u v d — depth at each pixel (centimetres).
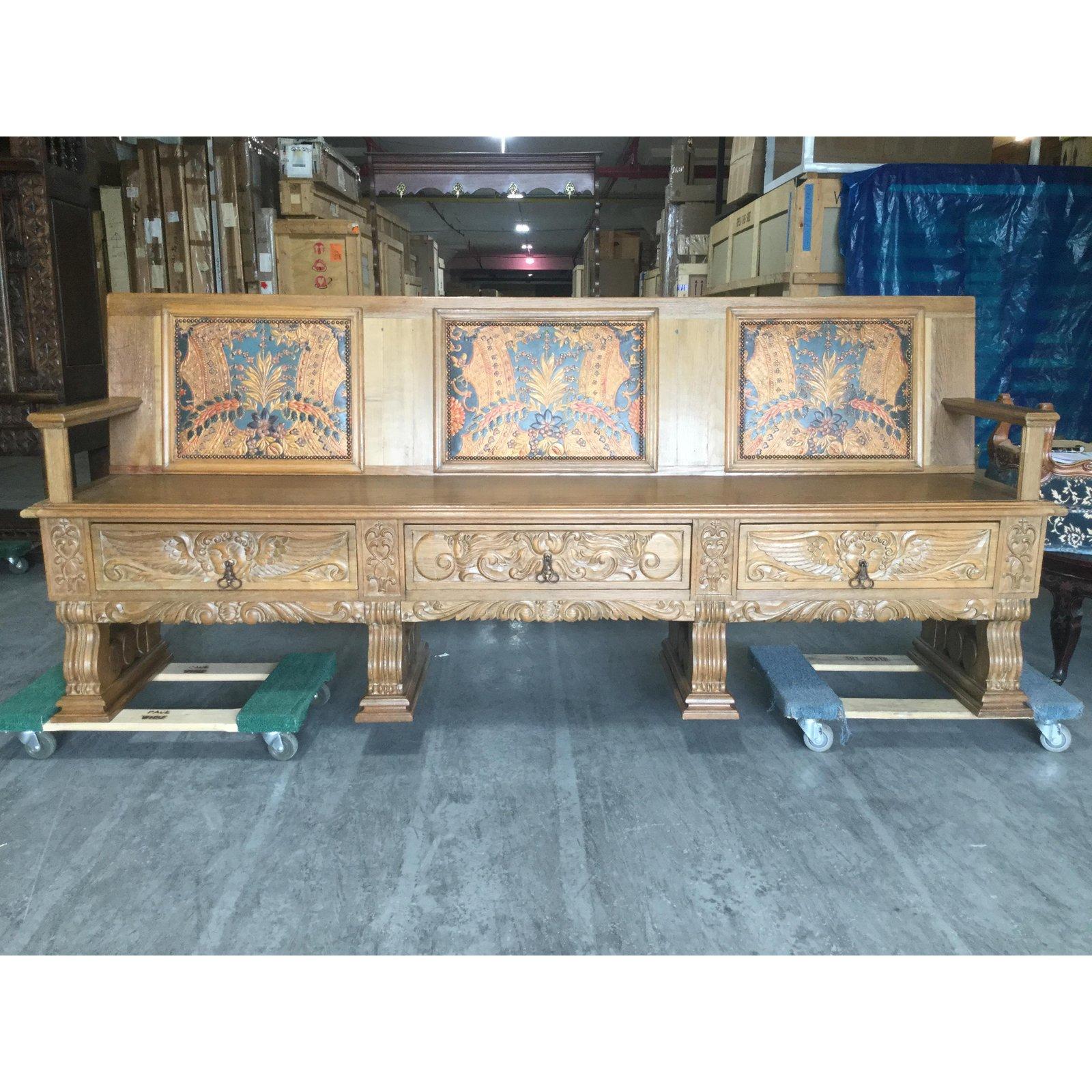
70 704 230
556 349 269
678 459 269
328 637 325
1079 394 410
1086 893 175
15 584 401
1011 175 385
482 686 279
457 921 165
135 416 265
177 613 226
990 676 237
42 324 468
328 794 212
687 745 238
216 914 167
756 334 270
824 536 224
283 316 266
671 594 228
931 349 272
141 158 527
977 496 231
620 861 184
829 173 405
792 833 195
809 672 252
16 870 180
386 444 268
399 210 1286
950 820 201
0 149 459
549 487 248
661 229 719
